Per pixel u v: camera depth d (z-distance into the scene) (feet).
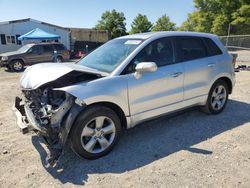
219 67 17.47
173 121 17.29
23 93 14.12
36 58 57.41
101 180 11.02
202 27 160.97
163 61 14.78
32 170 11.87
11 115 19.63
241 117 17.98
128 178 11.12
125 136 15.17
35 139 15.07
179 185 10.54
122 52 14.44
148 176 11.21
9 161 12.66
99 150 12.76
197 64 16.14
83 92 11.82
